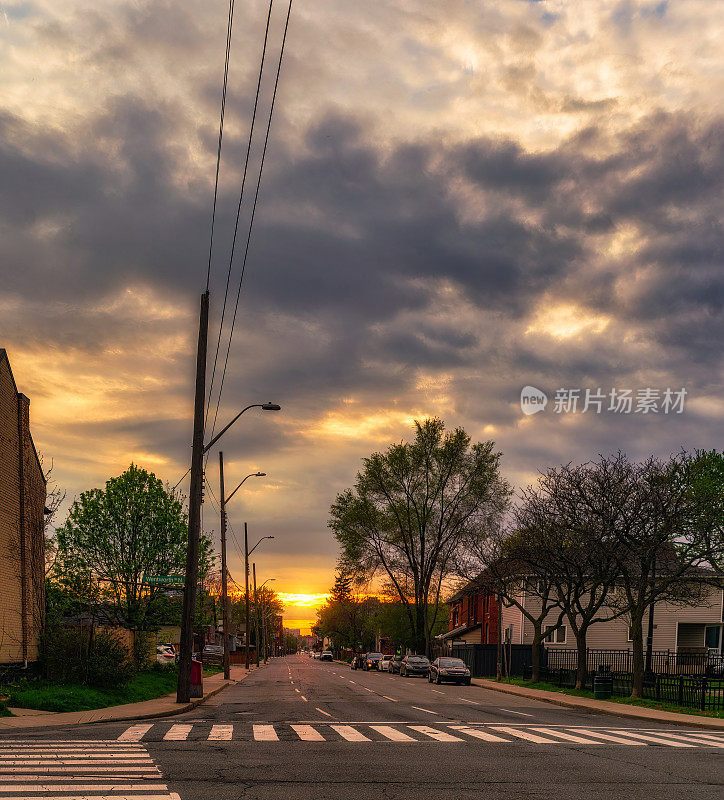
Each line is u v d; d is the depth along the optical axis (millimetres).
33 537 31047
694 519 33656
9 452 29016
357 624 140750
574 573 44438
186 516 38781
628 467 35688
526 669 50531
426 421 65250
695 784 12859
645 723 25156
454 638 84250
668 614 60719
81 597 36812
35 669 29625
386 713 24688
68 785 10984
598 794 11688
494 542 53531
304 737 17750
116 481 37844
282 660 144875
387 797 10953
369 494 66125
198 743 16234
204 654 82812
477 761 14719
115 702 26094
